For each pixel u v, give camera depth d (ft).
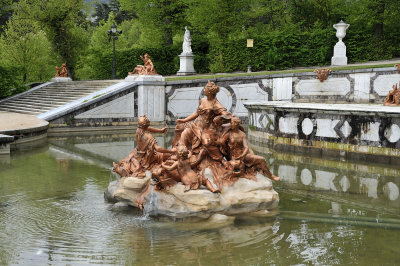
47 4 111.45
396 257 17.90
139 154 25.53
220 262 17.33
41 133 59.11
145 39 148.36
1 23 152.15
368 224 22.17
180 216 22.40
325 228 21.52
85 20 131.03
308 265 17.10
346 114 41.11
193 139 24.77
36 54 110.52
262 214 23.72
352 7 99.91
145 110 74.59
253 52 98.89
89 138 59.93
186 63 104.06
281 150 47.14
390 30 99.25
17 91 95.04
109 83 82.02
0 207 25.17
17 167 37.78
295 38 94.94
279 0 141.18
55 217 23.21
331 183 31.45
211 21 107.65
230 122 24.47
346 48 91.56
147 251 18.45
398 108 40.14
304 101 72.08
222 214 22.89
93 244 19.33
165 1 119.85
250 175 24.70
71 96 81.20
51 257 17.90
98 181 32.14
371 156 39.88
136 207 24.62
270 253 18.26
